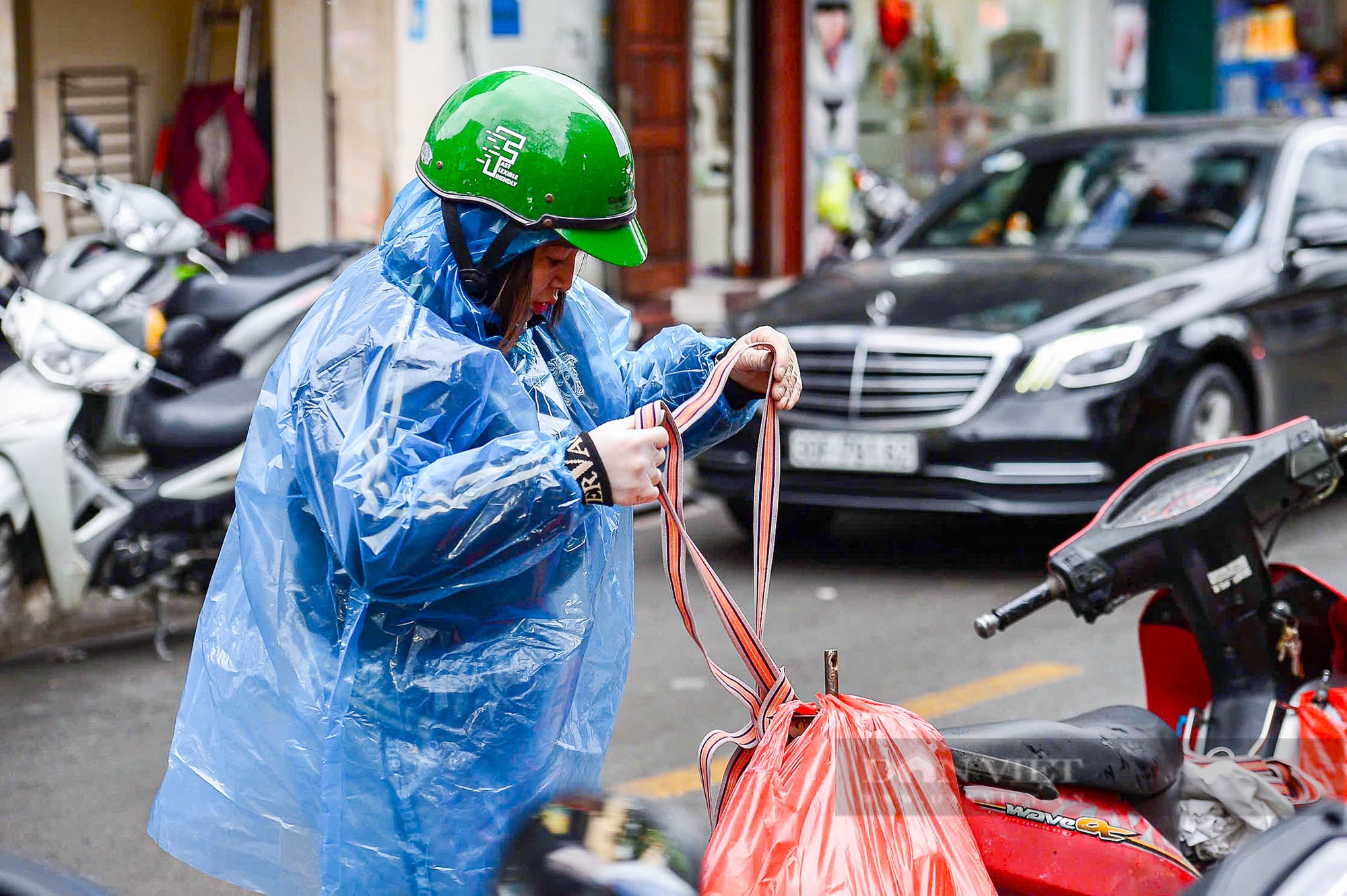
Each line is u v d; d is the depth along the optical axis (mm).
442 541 2295
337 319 2480
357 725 2480
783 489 7449
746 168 15539
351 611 2494
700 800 4852
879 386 7250
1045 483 7047
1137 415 7121
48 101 11055
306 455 2393
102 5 11281
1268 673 3383
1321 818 2189
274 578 2537
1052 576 3307
